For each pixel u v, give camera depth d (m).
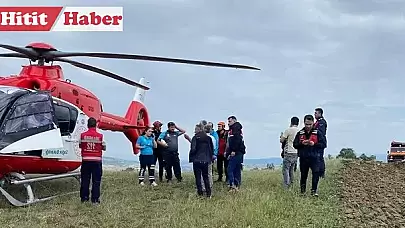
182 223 9.66
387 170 20.61
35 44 12.29
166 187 14.24
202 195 12.70
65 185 13.85
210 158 12.64
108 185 14.45
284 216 10.46
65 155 12.12
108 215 10.15
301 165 12.86
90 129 11.32
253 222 9.71
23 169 11.09
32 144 10.37
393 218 11.44
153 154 14.82
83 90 13.61
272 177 16.84
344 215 11.16
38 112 10.84
